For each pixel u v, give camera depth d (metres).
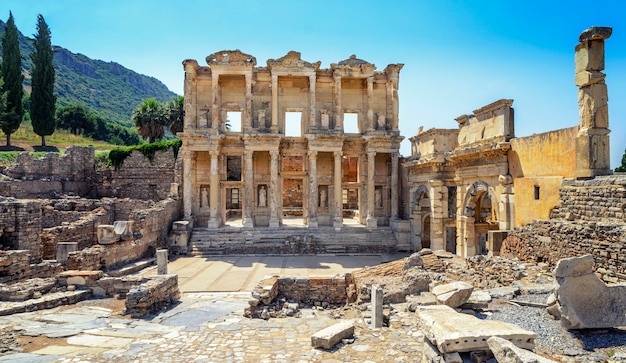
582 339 10.43
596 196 16.09
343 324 13.26
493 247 21.41
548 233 17.48
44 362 11.11
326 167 44.94
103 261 25.42
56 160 43.44
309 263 31.84
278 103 44.09
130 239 29.27
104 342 12.91
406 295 16.28
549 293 14.45
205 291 23.05
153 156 48.84
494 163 23.84
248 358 11.55
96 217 32.12
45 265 20.70
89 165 48.41
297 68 42.31
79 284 19.20
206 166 43.59
